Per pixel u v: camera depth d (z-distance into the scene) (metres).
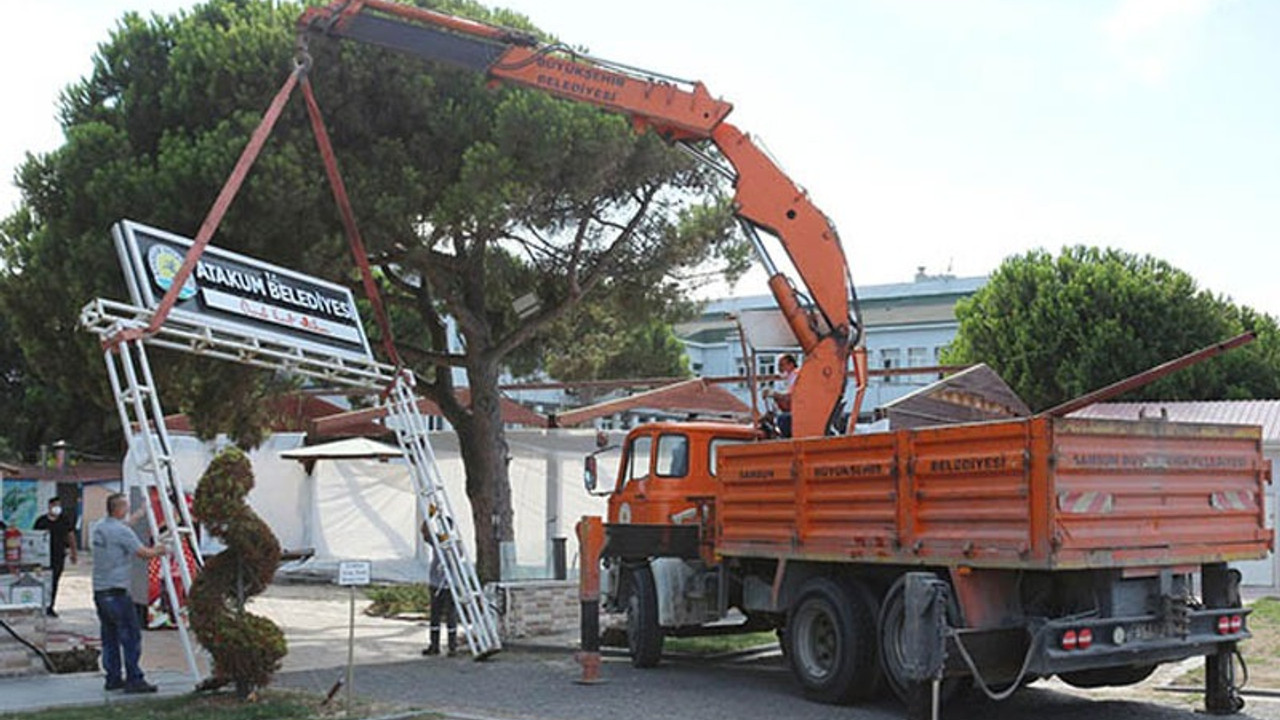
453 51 14.77
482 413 20.09
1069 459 9.33
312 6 15.67
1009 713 10.90
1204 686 12.13
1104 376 35.12
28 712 10.52
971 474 9.84
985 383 14.61
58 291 16.88
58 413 43.44
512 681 12.91
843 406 13.59
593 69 14.53
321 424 26.22
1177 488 10.15
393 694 11.95
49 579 19.72
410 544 28.31
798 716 10.67
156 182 15.77
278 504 29.34
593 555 12.94
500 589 16.91
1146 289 35.59
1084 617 9.75
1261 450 10.91
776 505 11.91
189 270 12.93
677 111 14.19
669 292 21.44
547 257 20.41
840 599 11.09
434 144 17.19
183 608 12.21
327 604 22.44
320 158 16.23
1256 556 10.75
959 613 9.95
